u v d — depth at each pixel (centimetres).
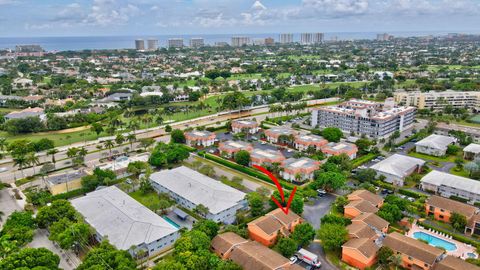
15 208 17788
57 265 12300
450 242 14788
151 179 19712
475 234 15150
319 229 14875
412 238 13975
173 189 18338
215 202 16738
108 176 19800
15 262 11438
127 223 14525
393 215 15850
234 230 14800
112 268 11656
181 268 11569
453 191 18525
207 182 18662
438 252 12850
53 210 15338
